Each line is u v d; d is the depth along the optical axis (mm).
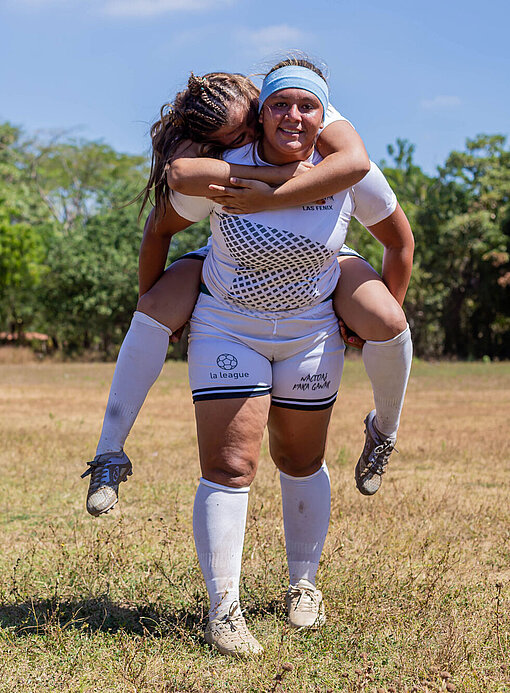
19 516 6293
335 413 14266
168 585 4457
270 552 4984
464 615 3957
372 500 6680
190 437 10969
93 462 3676
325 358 3758
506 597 4262
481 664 3369
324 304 3734
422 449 9844
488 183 50250
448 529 5766
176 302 3732
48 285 44406
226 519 3561
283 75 3418
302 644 3588
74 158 59656
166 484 7504
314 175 3404
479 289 50250
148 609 4062
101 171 60344
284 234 3477
